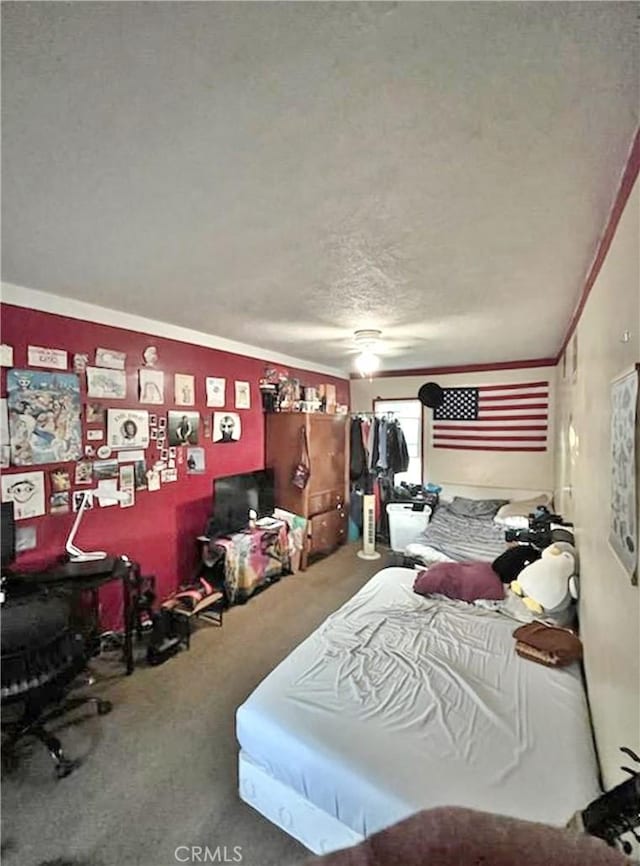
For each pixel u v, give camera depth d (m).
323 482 4.78
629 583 1.08
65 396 2.53
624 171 1.15
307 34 0.74
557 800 1.24
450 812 0.49
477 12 0.70
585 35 0.73
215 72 0.83
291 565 4.26
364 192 1.29
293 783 1.46
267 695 1.69
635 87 0.86
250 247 1.71
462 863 0.43
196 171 1.18
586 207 1.36
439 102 0.91
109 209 1.40
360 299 2.42
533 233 1.55
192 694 2.34
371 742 1.44
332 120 0.97
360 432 5.45
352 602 2.62
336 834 1.37
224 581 3.40
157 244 1.68
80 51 0.78
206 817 1.59
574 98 0.89
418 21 0.72
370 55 0.79
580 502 2.27
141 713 2.18
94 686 2.41
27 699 1.77
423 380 5.47
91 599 2.69
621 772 1.16
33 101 0.90
